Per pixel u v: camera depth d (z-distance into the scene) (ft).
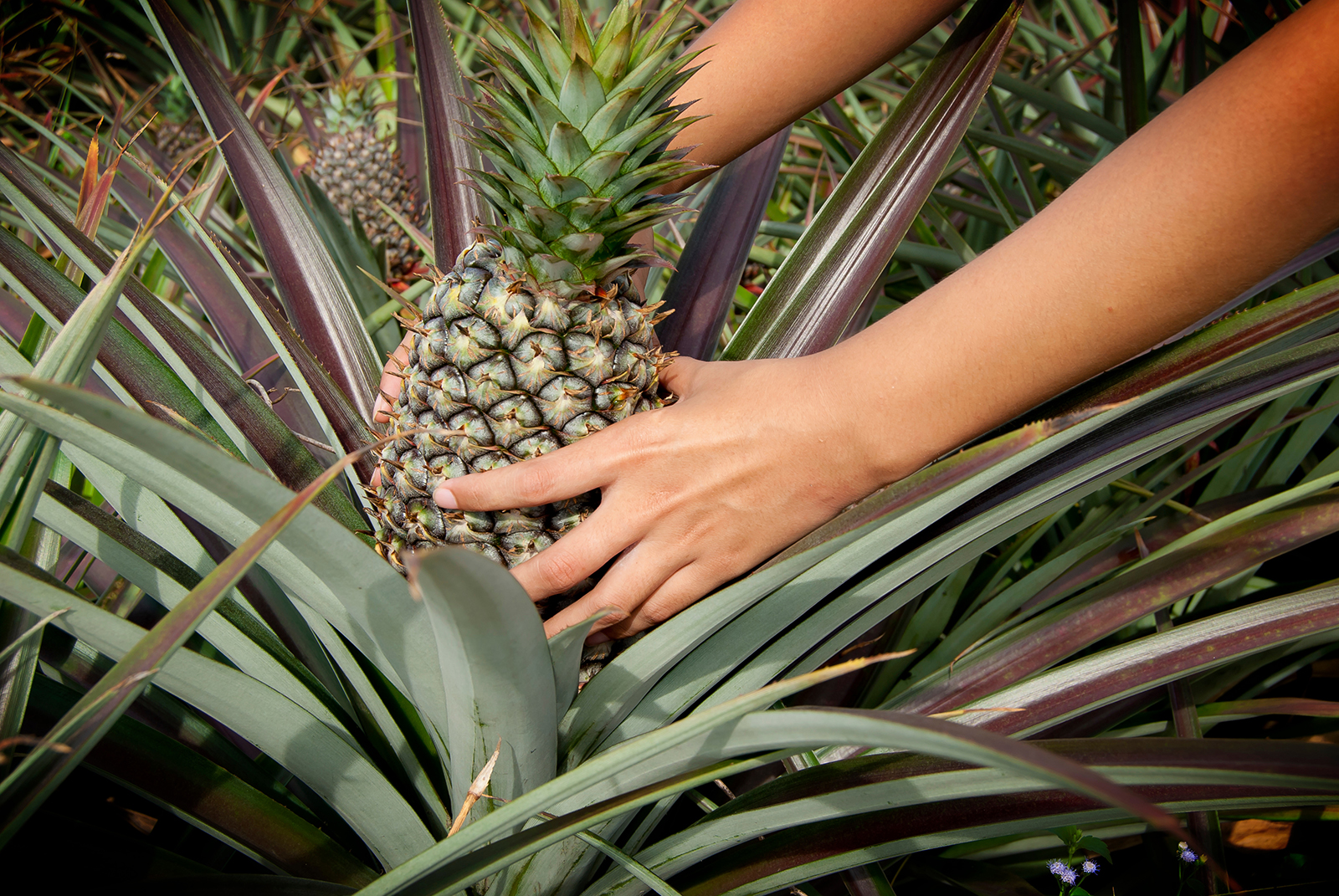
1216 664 1.86
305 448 1.91
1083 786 1.14
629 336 1.84
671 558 1.78
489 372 1.76
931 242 3.26
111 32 5.21
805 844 1.78
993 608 2.38
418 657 1.59
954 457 1.63
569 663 1.64
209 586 1.35
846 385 1.72
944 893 2.16
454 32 5.40
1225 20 4.25
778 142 2.48
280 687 1.77
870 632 2.46
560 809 1.73
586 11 3.77
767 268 3.93
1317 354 1.71
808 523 1.82
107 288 1.47
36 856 1.65
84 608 1.51
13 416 1.54
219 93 2.20
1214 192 1.53
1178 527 2.45
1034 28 4.33
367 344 2.22
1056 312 1.63
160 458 1.32
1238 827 2.34
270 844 1.71
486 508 1.73
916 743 1.28
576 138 1.67
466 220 2.31
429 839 1.77
